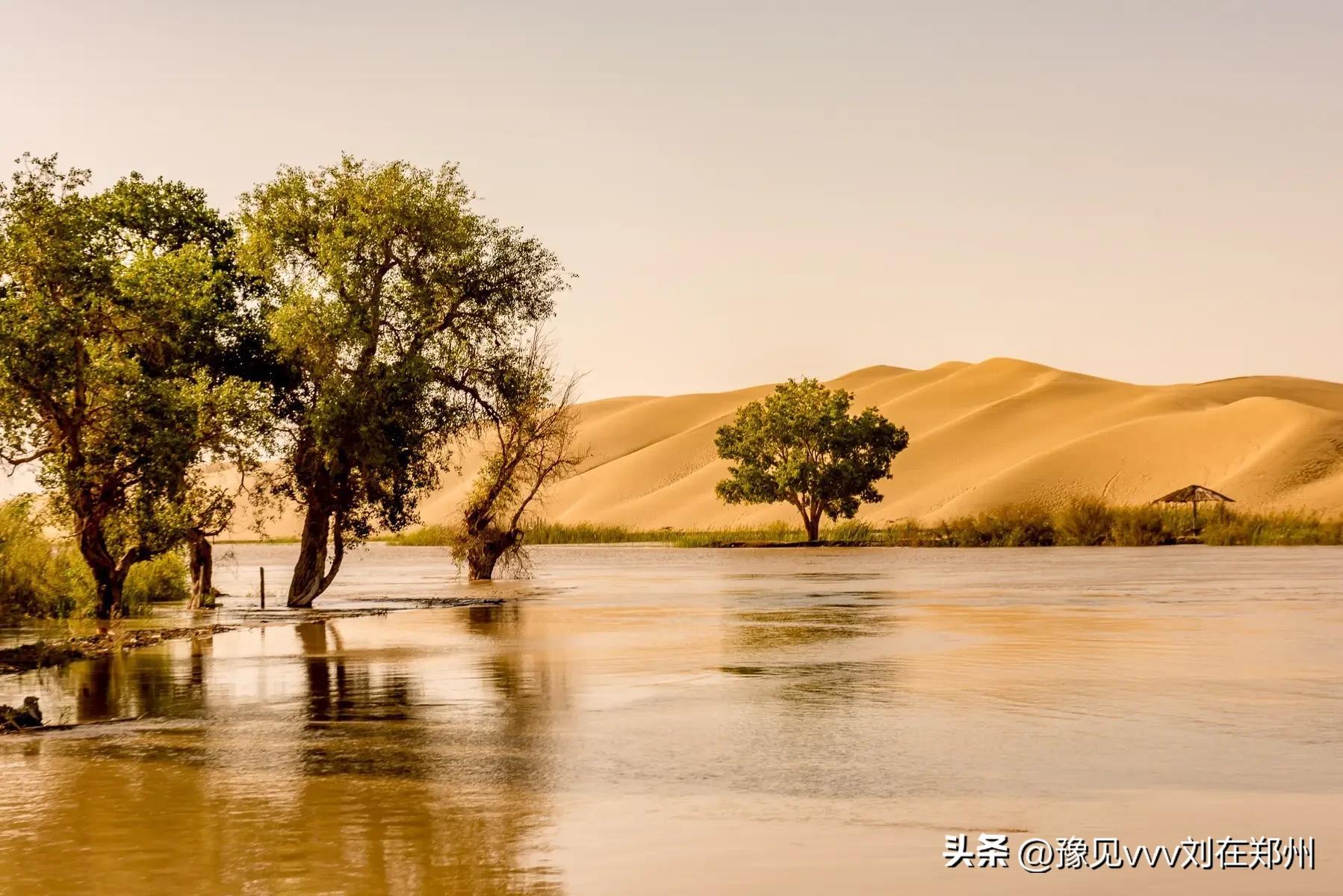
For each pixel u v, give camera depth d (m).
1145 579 41.12
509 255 37.19
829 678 17.73
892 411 156.75
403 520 36.12
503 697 16.38
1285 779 10.87
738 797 10.39
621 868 8.34
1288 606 29.38
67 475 29.50
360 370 34.12
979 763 11.63
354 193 35.16
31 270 28.91
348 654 21.92
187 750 12.84
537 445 47.53
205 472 34.00
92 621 30.69
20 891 7.93
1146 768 11.36
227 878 8.19
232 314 35.84
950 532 80.94
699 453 155.25
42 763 12.16
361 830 9.40
